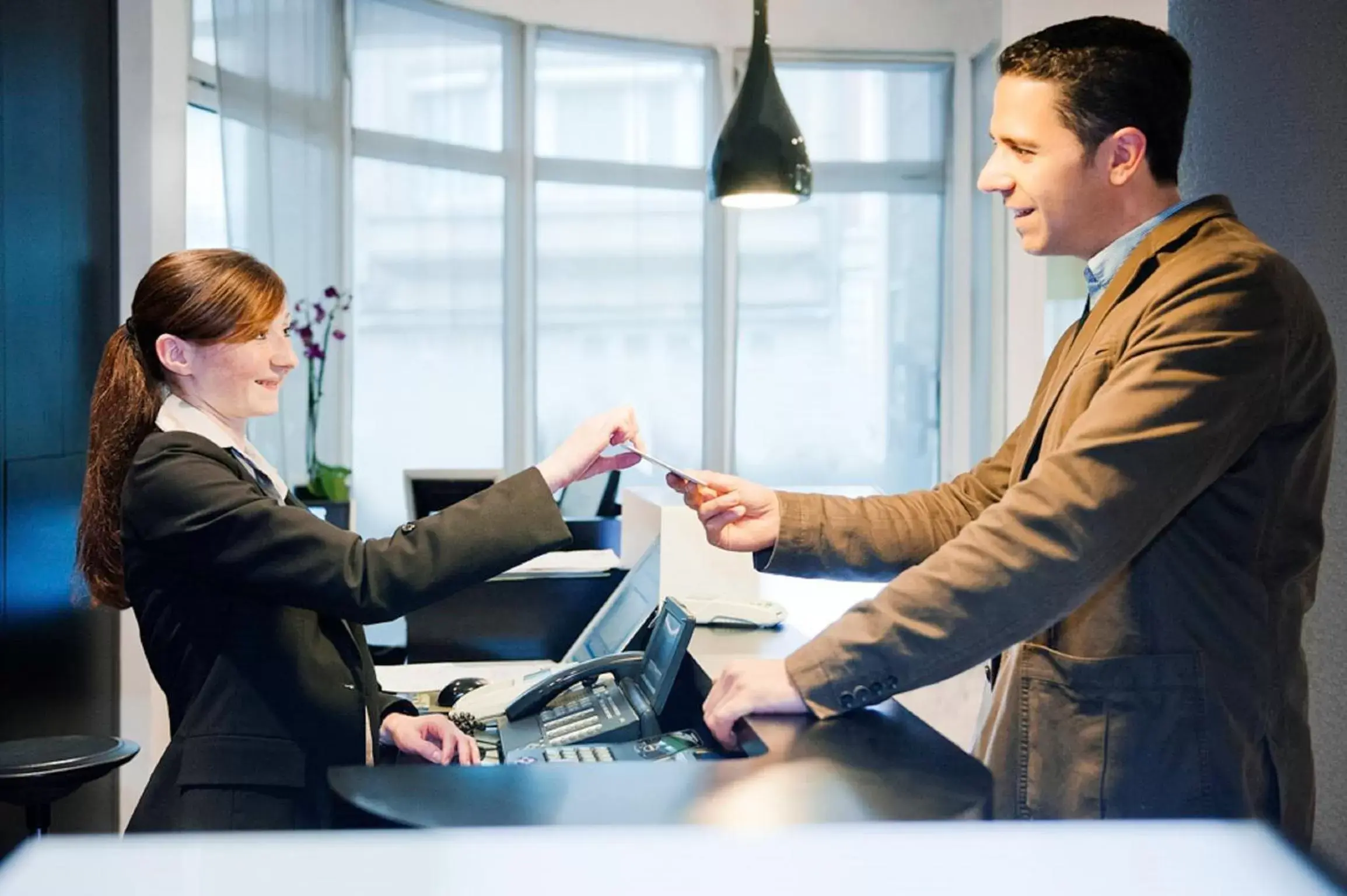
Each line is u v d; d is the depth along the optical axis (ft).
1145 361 3.71
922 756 3.25
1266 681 4.02
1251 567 4.01
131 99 9.08
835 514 4.64
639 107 20.62
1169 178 4.25
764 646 5.45
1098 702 3.97
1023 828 2.31
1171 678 3.92
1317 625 5.62
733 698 3.66
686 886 2.13
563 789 2.97
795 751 3.29
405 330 18.43
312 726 4.51
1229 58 6.20
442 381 18.98
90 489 4.73
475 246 19.29
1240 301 3.71
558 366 20.42
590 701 5.25
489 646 7.63
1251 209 6.07
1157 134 4.12
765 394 21.54
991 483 4.90
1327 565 5.56
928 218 21.81
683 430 21.21
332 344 16.44
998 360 20.26
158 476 4.35
